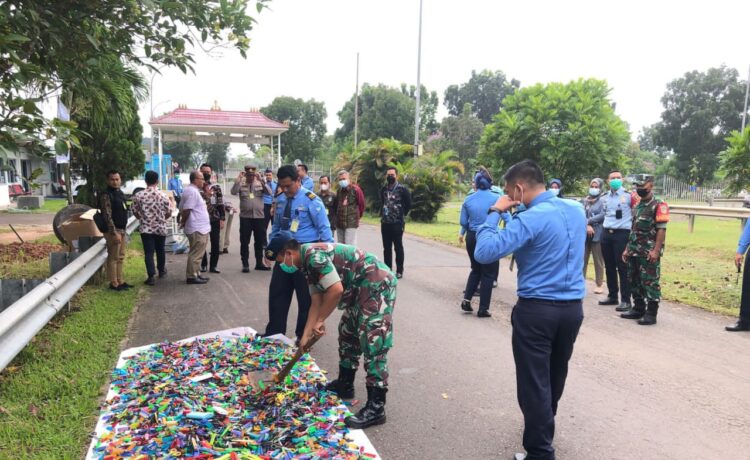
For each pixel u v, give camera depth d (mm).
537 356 3199
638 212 6488
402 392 4375
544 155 16734
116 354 4938
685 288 8422
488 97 59750
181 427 3379
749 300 6148
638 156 48750
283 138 49406
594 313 7027
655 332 6156
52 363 4613
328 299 3586
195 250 8141
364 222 19688
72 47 5133
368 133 46312
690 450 3518
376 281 3768
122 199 7457
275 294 5363
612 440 3641
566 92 17016
